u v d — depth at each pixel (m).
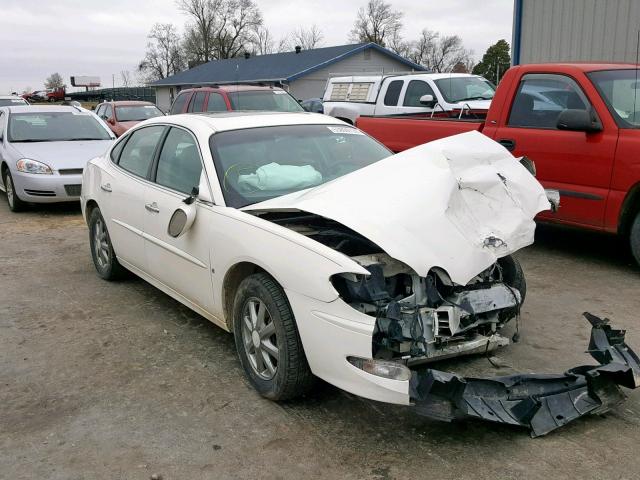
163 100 50.88
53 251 7.54
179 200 4.51
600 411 3.42
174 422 3.58
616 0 11.53
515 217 3.79
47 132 10.84
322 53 41.56
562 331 4.71
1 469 3.17
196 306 4.53
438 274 3.34
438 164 3.82
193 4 69.25
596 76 6.24
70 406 3.79
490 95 11.98
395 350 3.28
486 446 3.26
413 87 12.12
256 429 3.48
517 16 13.10
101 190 5.86
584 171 6.11
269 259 3.55
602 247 7.12
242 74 42.62
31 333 4.94
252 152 4.55
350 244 3.73
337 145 4.91
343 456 3.21
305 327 3.37
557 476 3.00
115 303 5.58
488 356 4.16
